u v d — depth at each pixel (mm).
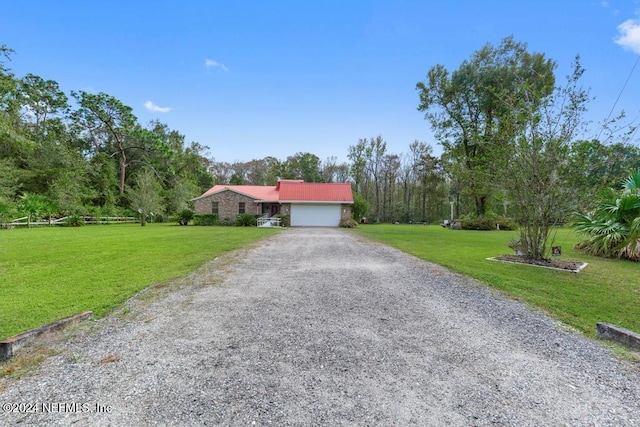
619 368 2699
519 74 18672
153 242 11180
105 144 36062
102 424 1928
